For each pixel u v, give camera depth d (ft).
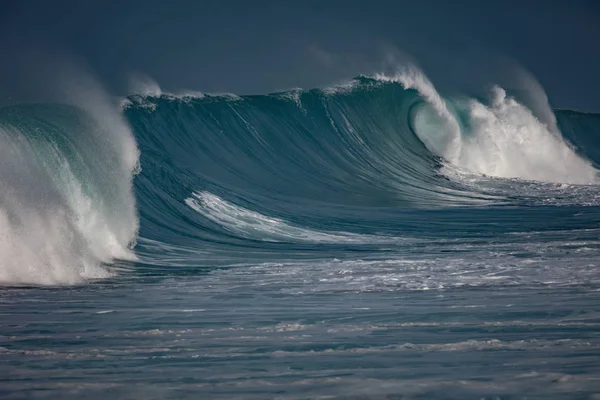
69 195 171.94
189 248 201.57
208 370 63.21
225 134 355.97
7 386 57.88
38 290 127.65
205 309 104.58
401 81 423.23
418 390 54.44
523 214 281.33
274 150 360.69
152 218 228.22
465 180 377.30
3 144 158.81
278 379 59.31
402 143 401.49
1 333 84.12
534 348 69.62
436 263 162.81
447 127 416.05
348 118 396.78
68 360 68.03
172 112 352.28
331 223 257.55
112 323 91.61
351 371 61.52
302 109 389.39
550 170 442.50
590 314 90.89
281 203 286.87
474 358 65.57
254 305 108.06
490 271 145.48
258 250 202.18
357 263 168.86
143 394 55.21
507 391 53.36
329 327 85.81
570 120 530.27
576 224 249.55
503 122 444.14
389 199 327.47
